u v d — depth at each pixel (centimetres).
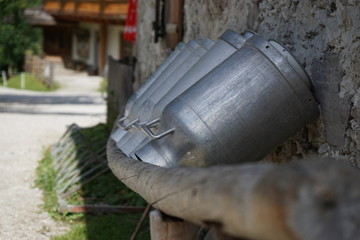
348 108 327
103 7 2814
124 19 2711
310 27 372
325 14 354
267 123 337
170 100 373
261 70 337
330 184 157
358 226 155
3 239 577
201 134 328
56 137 1192
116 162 354
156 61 852
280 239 163
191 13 670
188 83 375
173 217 280
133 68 1052
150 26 901
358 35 317
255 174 176
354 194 158
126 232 588
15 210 673
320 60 357
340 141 336
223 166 201
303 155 381
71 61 3450
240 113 333
